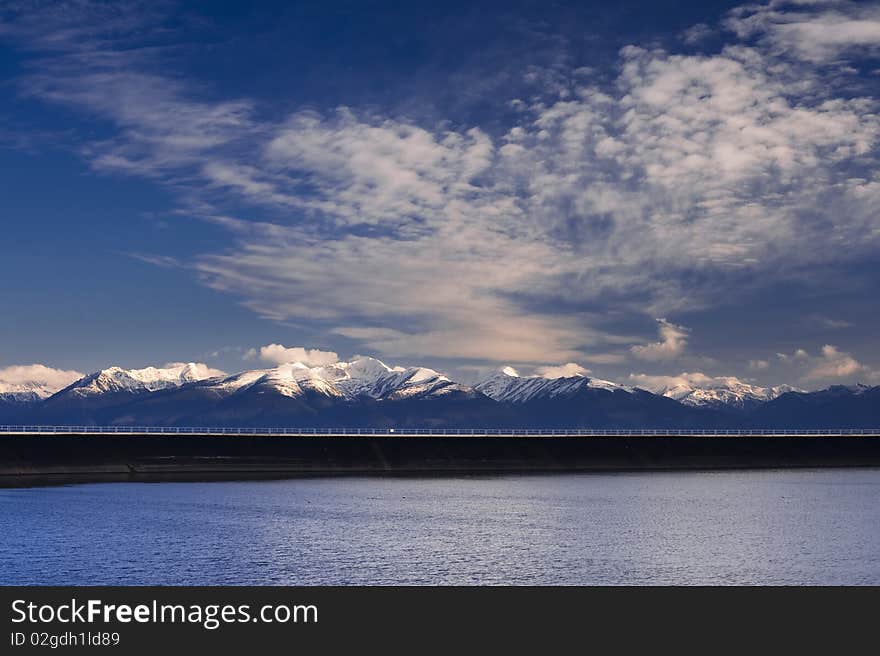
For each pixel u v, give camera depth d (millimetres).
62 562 72750
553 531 90312
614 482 144250
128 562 73000
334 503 111250
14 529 87688
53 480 133875
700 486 138375
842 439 188875
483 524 94500
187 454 151375
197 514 99250
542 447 174125
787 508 110250
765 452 183250
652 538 86688
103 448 146375
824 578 69500
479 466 167500
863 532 91250
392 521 96000
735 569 72438
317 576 69000
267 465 155375
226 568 71188
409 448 166500
